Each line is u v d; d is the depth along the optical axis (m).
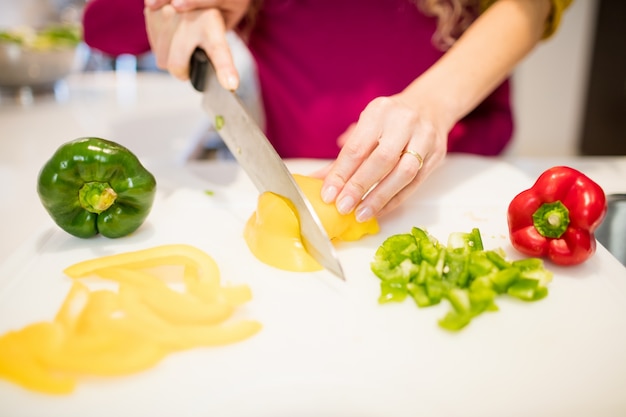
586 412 0.58
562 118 2.73
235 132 0.97
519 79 2.68
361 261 0.84
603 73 2.53
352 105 1.41
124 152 0.86
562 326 0.69
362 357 0.65
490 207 1.02
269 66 1.43
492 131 1.41
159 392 0.60
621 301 0.74
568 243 0.80
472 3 1.32
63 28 2.04
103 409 0.58
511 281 0.73
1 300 0.74
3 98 2.01
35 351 0.64
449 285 0.74
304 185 0.88
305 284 0.78
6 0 2.40
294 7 1.36
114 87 2.30
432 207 1.02
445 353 0.65
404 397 0.60
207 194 1.07
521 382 0.61
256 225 0.87
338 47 1.37
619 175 1.21
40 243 0.88
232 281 0.79
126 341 0.65
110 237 0.90
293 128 1.47
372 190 0.87
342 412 0.58
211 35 0.98
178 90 2.26
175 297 0.73
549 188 0.81
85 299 0.72
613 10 2.42
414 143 0.87
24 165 1.32
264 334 0.68
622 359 0.64
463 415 0.58
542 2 1.13
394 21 1.34
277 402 0.59
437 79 1.02
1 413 0.57
